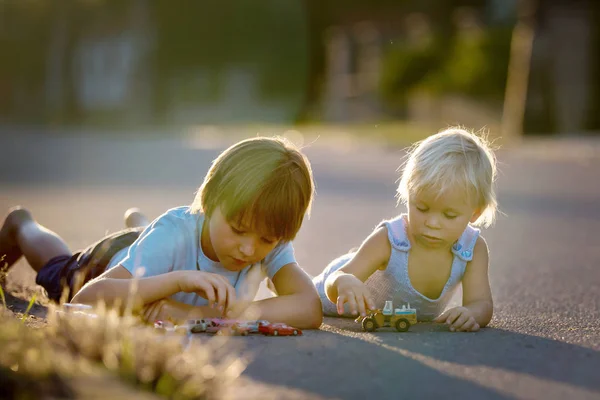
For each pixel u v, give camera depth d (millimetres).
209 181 4074
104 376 2684
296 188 3992
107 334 2945
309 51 56938
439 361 3455
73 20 55750
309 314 4320
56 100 56438
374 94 44969
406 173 4547
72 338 2934
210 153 23812
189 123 56594
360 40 48094
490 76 38344
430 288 4730
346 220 11008
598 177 16766
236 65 57625
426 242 4527
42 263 5262
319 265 7535
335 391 2986
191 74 57438
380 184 15922
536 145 24047
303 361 3381
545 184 15508
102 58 59062
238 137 33000
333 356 3482
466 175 4336
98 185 14891
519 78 28484
